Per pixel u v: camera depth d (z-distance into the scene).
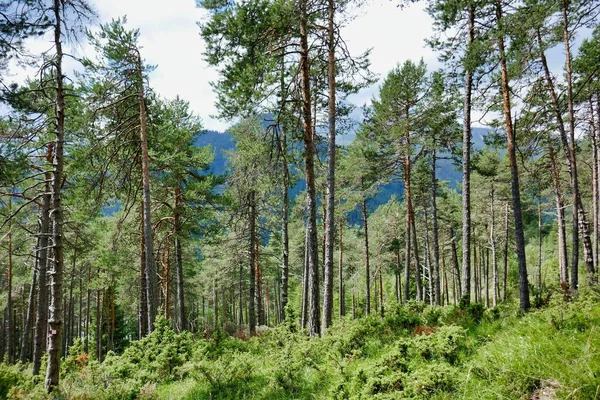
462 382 4.87
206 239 21.73
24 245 20.23
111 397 8.28
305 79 11.95
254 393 7.52
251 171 13.54
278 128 12.15
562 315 5.79
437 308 11.40
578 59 15.11
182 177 19.44
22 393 9.77
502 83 12.17
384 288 55.47
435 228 23.81
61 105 10.35
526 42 11.87
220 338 12.68
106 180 15.60
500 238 37.19
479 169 22.38
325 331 10.49
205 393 7.97
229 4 11.59
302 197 21.80
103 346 37.22
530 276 43.22
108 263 20.84
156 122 17.00
